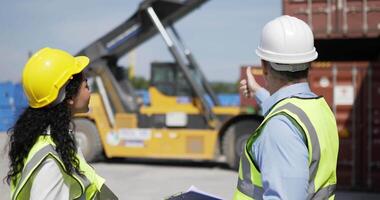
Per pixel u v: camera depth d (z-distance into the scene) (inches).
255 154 74.7
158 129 434.6
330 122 77.7
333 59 386.3
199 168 438.0
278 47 76.5
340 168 326.3
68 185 82.0
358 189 323.9
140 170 421.7
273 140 70.9
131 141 439.2
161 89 439.8
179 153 429.1
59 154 81.4
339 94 326.6
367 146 322.3
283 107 74.0
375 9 321.4
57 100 84.4
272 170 70.1
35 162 79.0
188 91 433.1
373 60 385.7
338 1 325.4
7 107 712.4
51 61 84.4
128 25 447.8
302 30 77.4
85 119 445.1
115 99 445.1
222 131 422.9
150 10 426.6
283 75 77.5
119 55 457.4
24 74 84.5
